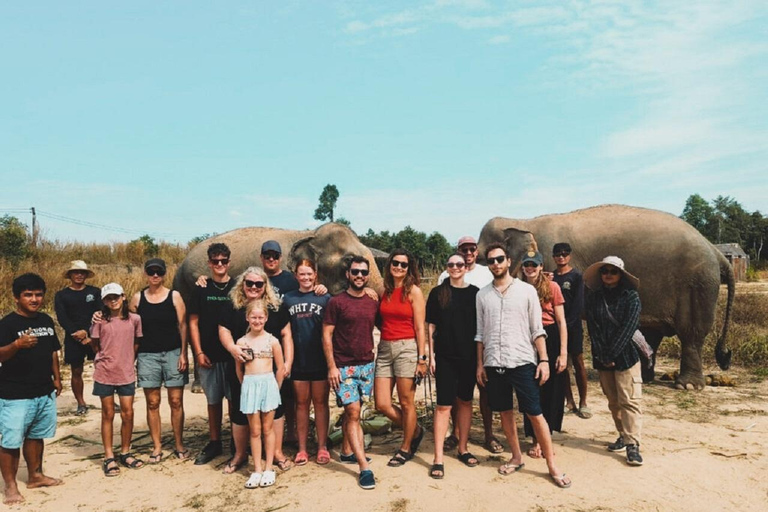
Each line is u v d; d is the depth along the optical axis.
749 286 26.41
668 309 8.17
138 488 4.65
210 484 4.68
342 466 4.94
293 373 5.04
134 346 5.16
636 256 8.33
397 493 4.31
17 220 21.73
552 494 4.28
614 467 4.77
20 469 5.21
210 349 5.20
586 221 8.95
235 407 4.91
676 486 4.41
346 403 4.66
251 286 4.73
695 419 6.18
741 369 8.91
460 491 4.33
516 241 9.13
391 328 4.91
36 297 4.61
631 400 4.85
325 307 4.91
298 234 9.30
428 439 5.66
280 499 4.31
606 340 4.96
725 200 74.44
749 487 4.40
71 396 7.84
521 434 5.81
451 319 4.81
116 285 5.00
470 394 4.92
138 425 6.45
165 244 28.34
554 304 5.20
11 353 4.43
